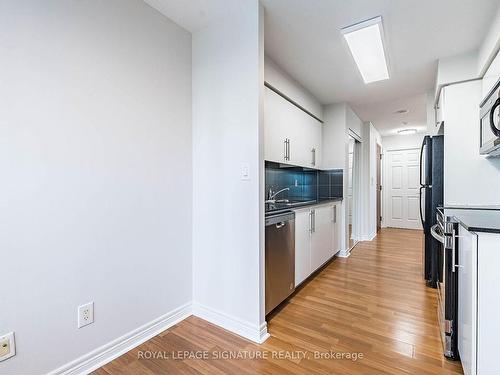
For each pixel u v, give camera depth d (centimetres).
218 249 196
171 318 193
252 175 177
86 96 142
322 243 307
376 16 186
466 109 231
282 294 216
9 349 116
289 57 243
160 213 185
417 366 146
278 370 144
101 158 150
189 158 208
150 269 178
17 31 117
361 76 284
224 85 190
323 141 387
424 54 237
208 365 148
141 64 171
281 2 172
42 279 126
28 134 121
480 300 115
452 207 205
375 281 277
